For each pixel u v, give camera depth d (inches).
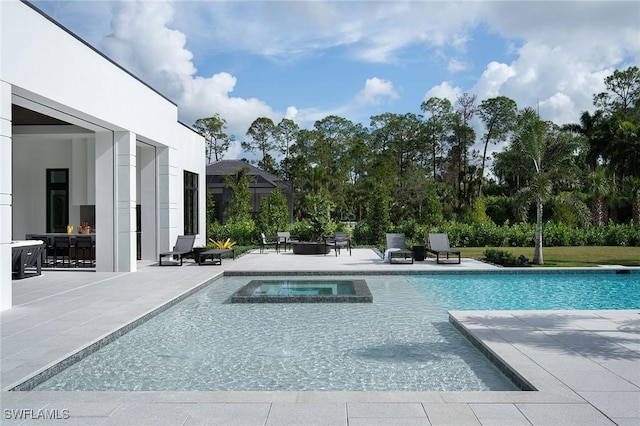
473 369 194.2
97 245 464.4
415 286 413.7
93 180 599.2
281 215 931.3
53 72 330.6
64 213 616.7
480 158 1779.0
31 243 428.5
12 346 207.8
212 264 534.3
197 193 704.4
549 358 183.8
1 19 280.2
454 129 1796.3
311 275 467.8
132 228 465.7
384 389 173.9
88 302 310.5
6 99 285.3
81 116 386.6
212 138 2186.3
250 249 756.0
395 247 585.6
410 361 206.4
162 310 303.6
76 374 190.1
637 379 159.6
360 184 1875.0
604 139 1059.9
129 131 460.1
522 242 768.3
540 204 549.0
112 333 235.1
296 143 2250.2
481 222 920.9
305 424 125.6
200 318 289.7
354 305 329.4
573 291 390.6
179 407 137.7
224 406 138.3
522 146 592.4
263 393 148.7
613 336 216.4
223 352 221.3
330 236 741.3
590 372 167.0
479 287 409.1
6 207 285.7
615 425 124.3
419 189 1540.4
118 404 140.2
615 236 765.9
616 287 409.4
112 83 419.8
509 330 229.6
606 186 971.9
